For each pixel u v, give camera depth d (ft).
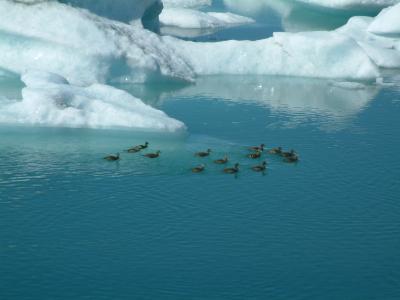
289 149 147.13
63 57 183.83
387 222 115.65
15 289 94.68
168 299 93.25
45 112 154.51
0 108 157.48
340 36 217.15
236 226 112.88
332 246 107.65
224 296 94.22
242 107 178.60
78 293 94.07
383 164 139.95
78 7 196.03
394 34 239.71
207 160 138.62
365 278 99.25
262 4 339.16
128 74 193.26
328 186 128.77
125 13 208.74
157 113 159.53
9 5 188.14
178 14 279.90
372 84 209.36
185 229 111.45
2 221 112.16
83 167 133.28
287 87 201.98
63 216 114.32
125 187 125.29
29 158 136.77
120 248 105.19
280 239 109.29
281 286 96.84
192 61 211.00
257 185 127.95
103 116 155.33
